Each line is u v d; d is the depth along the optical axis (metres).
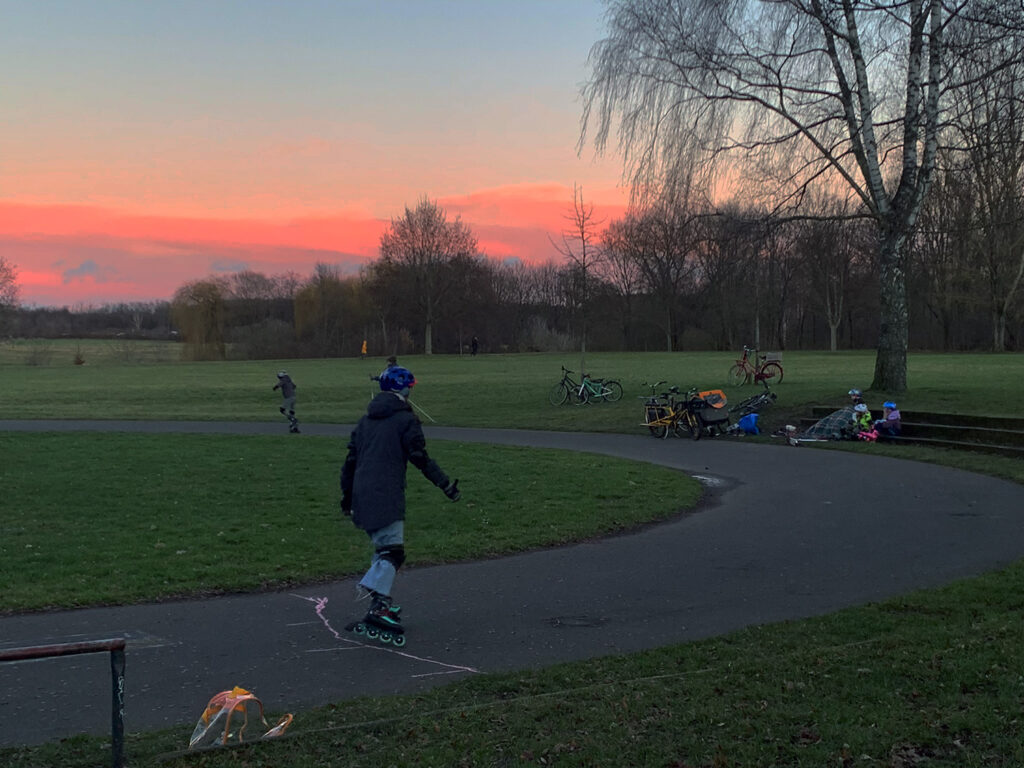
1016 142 15.06
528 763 3.89
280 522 10.95
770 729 4.13
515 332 95.12
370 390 38.69
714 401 22.30
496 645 6.17
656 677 5.12
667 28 22.64
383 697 5.02
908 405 21.62
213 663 5.81
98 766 4.03
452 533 10.27
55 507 12.01
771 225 22.56
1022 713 4.14
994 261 53.47
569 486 13.84
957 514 11.29
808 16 21.25
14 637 6.41
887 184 23.72
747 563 8.77
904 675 4.80
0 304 82.50
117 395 37.81
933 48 19.22
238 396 37.16
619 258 81.88
